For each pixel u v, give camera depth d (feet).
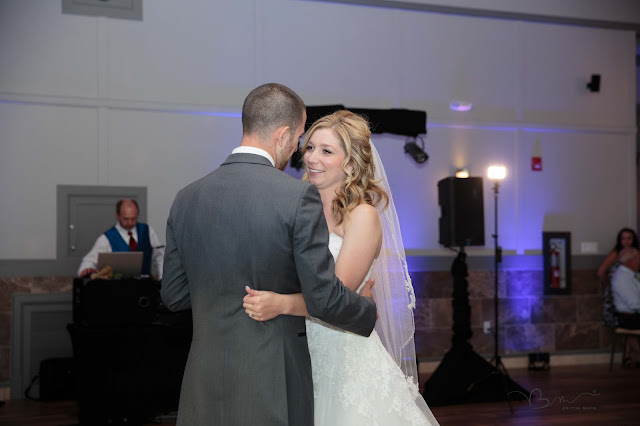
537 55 25.63
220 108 22.21
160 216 21.70
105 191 21.25
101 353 16.29
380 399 7.36
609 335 25.98
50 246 20.83
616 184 26.43
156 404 16.61
